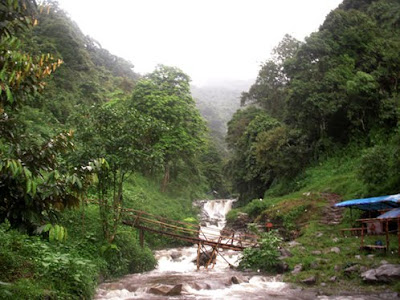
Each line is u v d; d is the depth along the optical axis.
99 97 35.00
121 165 10.97
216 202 36.38
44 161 4.42
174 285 9.12
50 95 26.97
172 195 29.06
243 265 12.91
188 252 16.88
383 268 8.80
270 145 27.91
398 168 14.45
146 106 24.52
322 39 28.44
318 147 28.00
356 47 28.70
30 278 6.12
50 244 8.99
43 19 38.44
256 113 38.69
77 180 4.31
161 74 28.33
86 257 9.92
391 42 27.02
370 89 23.94
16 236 7.49
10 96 3.53
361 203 12.39
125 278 10.71
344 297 7.85
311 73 27.11
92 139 10.89
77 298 6.81
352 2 36.53
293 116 27.20
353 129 25.52
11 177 4.02
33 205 4.30
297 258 11.59
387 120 23.34
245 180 33.66
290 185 27.83
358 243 12.34
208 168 48.72
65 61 36.47
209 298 8.26
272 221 20.23
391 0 33.28
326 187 22.11
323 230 15.62
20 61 3.97
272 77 39.53
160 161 11.59
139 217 13.89
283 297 8.31
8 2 4.15
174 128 24.30
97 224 12.15
